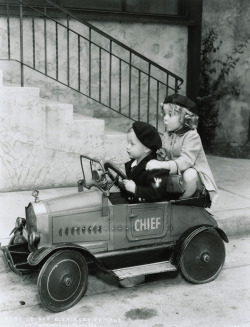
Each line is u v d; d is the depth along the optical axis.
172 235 3.81
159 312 3.35
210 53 8.68
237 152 8.22
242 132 8.39
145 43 7.41
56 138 5.62
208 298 3.57
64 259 3.29
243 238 4.85
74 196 3.55
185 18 7.63
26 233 3.66
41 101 5.90
